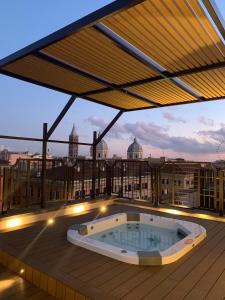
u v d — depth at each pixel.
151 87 5.70
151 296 2.66
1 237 4.51
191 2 2.79
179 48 3.83
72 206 6.60
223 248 4.14
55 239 4.46
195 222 5.80
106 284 2.89
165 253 3.63
